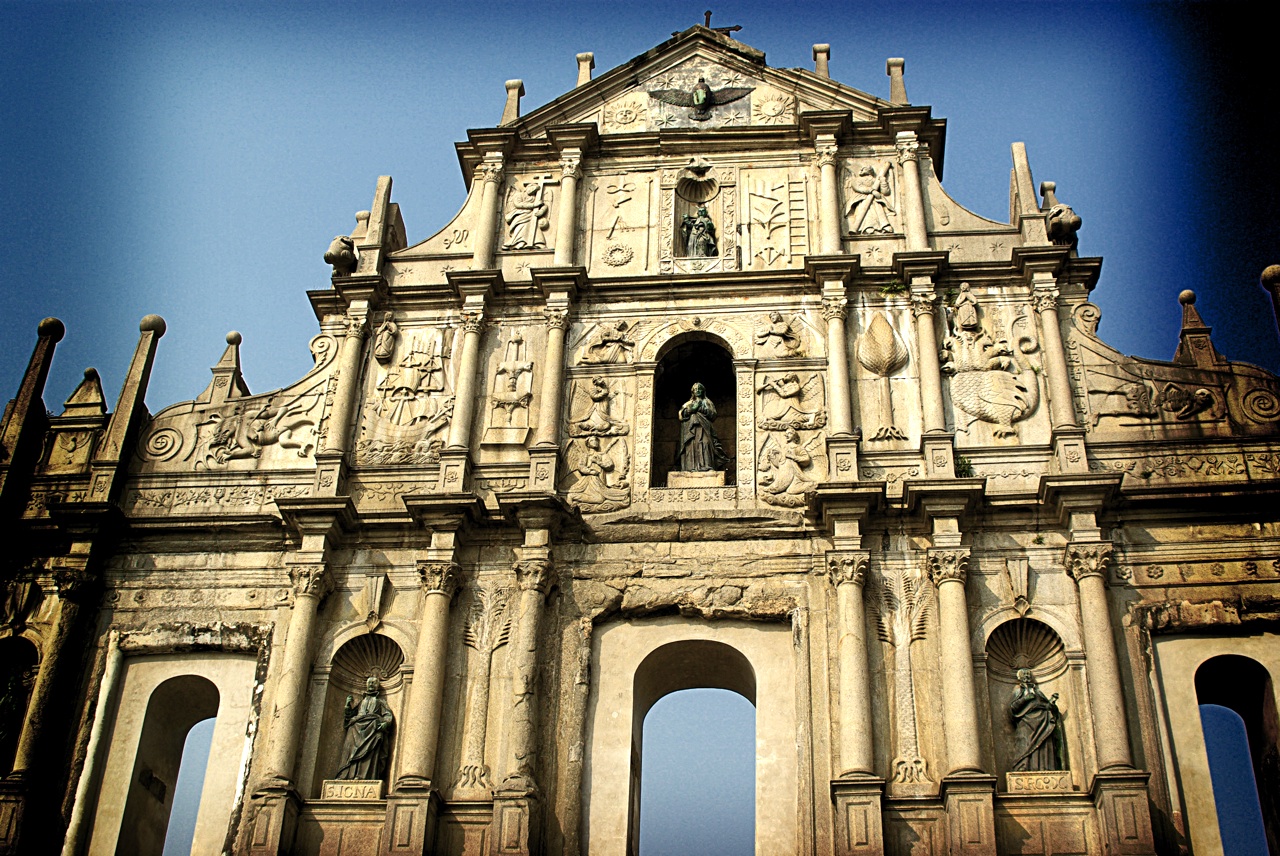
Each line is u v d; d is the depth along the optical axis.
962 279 29.42
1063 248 28.98
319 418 29.16
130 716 26.23
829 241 29.98
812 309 29.39
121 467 28.53
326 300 30.53
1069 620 25.19
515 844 23.47
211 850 24.73
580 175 31.73
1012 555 25.92
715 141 31.84
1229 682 25.84
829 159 31.06
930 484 25.88
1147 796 22.80
